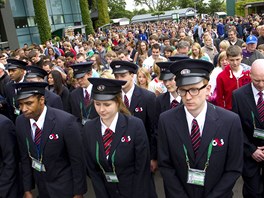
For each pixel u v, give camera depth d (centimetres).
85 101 418
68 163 299
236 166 233
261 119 301
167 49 658
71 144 287
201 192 235
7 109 523
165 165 245
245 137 315
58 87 493
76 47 1372
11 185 291
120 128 264
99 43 1105
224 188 229
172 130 237
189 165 233
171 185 240
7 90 509
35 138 284
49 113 287
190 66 215
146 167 273
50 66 586
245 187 325
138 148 264
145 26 3128
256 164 314
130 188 270
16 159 301
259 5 3912
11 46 2175
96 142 264
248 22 1795
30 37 2484
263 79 283
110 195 277
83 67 412
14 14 2300
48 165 285
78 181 291
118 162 260
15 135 301
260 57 549
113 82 252
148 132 381
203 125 232
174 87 345
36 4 2267
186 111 236
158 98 375
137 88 383
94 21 4072
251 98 304
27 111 271
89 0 3941
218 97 438
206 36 751
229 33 715
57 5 2862
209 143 227
